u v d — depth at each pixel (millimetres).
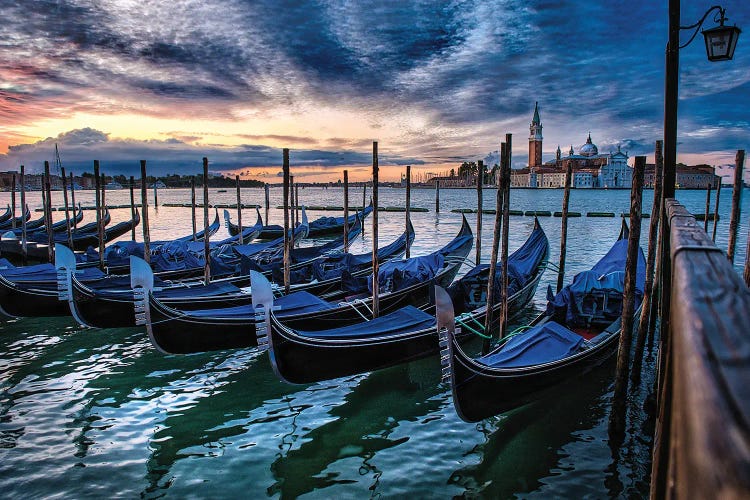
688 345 852
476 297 12547
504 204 10352
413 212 55781
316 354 8945
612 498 6438
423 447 7715
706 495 544
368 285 13609
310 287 14547
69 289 11453
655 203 8891
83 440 7934
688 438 684
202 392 9641
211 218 51656
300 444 7859
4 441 7863
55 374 10438
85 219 49000
